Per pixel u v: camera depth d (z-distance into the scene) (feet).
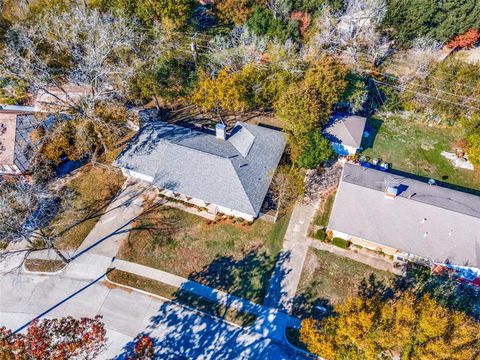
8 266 119.24
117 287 115.55
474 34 190.80
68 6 166.81
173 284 115.96
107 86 146.92
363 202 120.67
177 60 168.66
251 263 120.67
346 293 113.50
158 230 128.67
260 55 171.32
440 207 115.85
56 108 139.33
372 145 158.30
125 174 145.28
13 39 149.79
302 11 199.82
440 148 157.79
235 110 162.91
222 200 125.29
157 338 104.88
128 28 151.43
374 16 193.16
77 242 125.59
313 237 127.13
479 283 112.68
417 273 117.08
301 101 135.95
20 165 138.10
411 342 79.30
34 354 75.51
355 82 153.48
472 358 75.05
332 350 83.51
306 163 137.39
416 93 162.40
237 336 105.19
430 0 181.06
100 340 84.48
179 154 132.98
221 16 197.57
